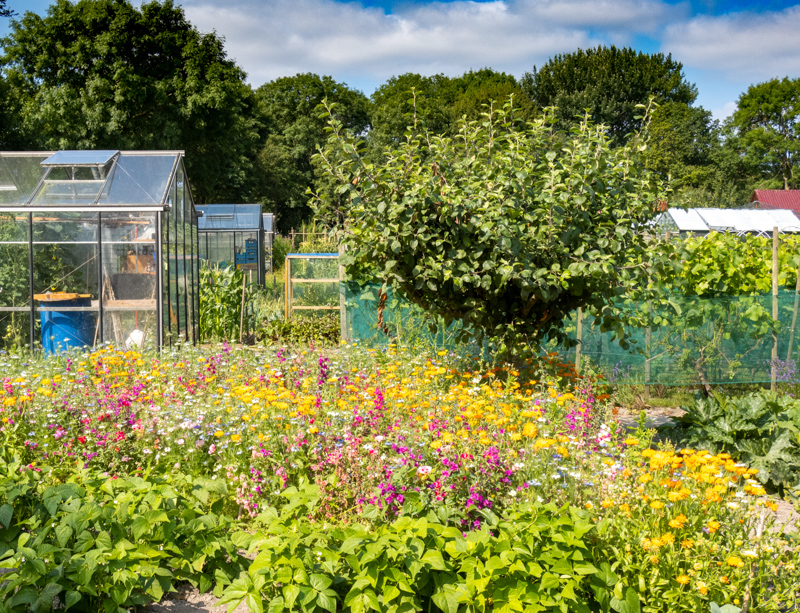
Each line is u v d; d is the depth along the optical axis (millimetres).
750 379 8125
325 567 3299
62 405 5266
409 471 3832
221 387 6258
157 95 28344
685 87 57625
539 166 6141
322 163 6281
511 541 3309
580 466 4168
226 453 4738
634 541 3309
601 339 8258
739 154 69562
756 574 3303
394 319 9344
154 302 10906
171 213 11781
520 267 5906
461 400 5270
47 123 27469
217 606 3521
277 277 29031
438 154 6258
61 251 10805
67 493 3807
